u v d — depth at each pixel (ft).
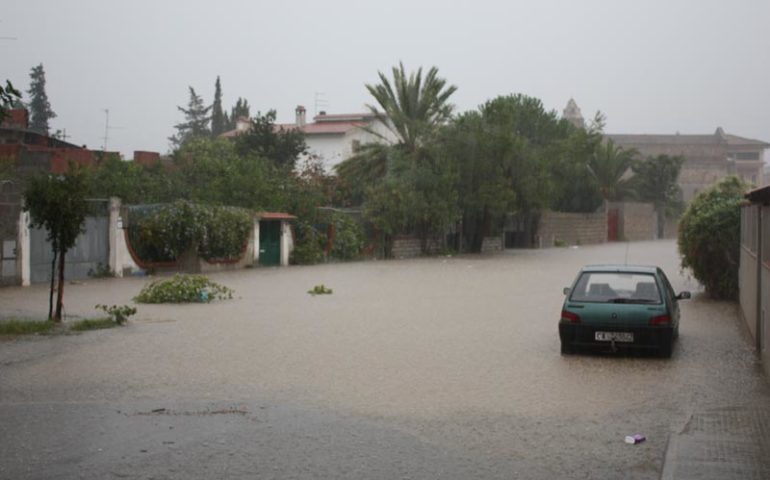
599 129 216.95
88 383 32.50
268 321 52.39
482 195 141.49
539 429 25.81
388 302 64.49
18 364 36.63
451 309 59.93
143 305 61.16
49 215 49.19
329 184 149.69
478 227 150.71
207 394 30.66
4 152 125.08
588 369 36.52
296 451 23.09
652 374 35.47
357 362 37.81
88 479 20.43
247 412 27.78
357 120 219.82
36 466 21.47
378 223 126.82
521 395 30.94
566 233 193.98
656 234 249.96
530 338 45.83
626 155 232.94
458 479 20.68
